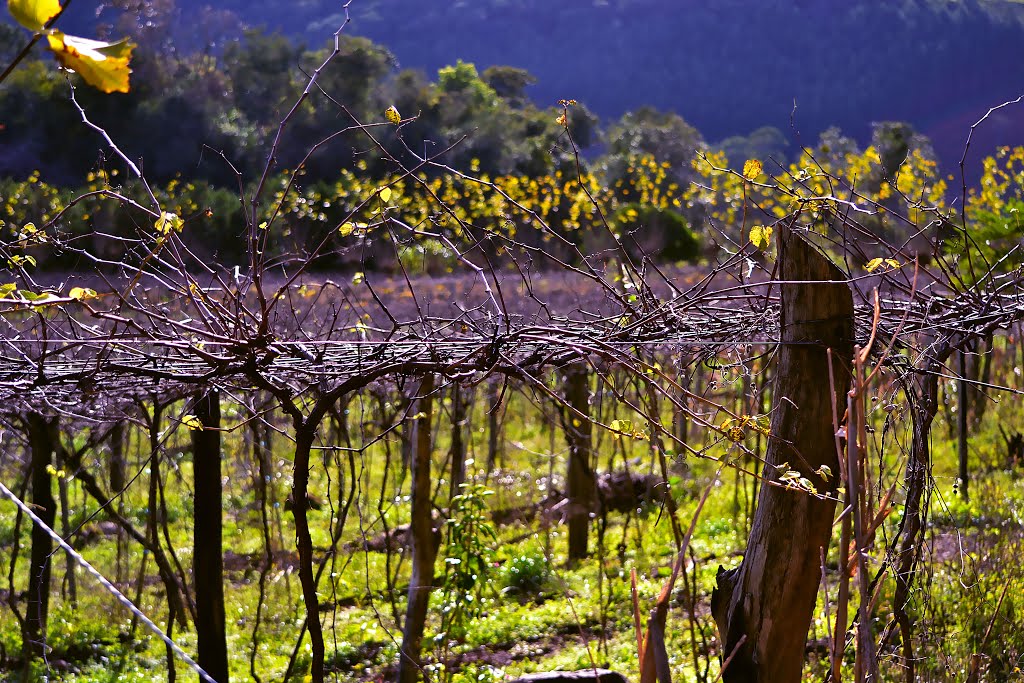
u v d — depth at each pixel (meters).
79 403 4.80
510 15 166.38
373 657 8.40
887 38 161.25
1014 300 5.02
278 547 11.02
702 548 10.05
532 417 14.39
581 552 10.11
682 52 165.38
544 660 7.85
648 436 3.92
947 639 6.10
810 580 4.00
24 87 19.86
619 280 5.35
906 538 4.77
